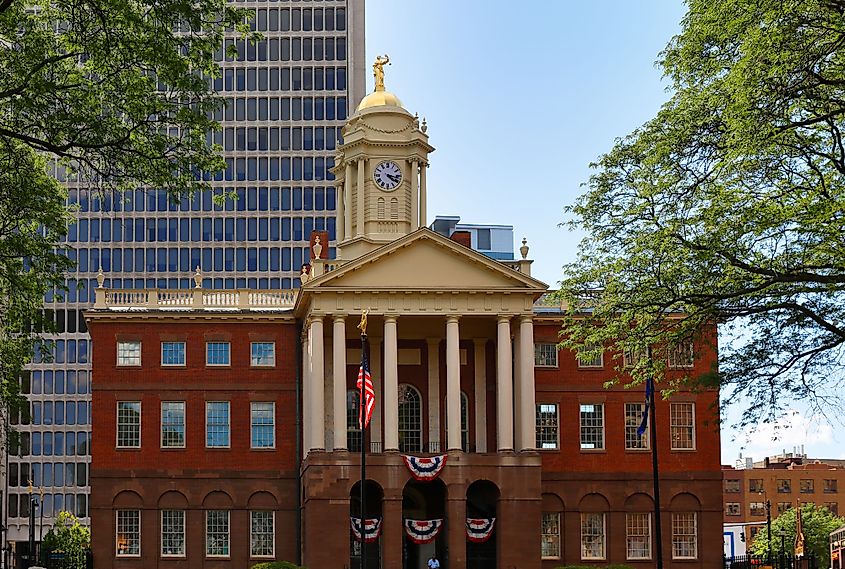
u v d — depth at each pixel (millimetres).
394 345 80938
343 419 80250
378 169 92312
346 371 86688
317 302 81125
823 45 40719
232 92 162000
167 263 160625
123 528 85125
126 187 44312
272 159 161500
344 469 79250
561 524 85812
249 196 161000
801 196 46406
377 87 94938
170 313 87062
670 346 52156
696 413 87312
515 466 80062
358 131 92000
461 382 87562
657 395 86688
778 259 47281
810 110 43438
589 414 87188
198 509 85438
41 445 163000
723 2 44750
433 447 85875
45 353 56875
